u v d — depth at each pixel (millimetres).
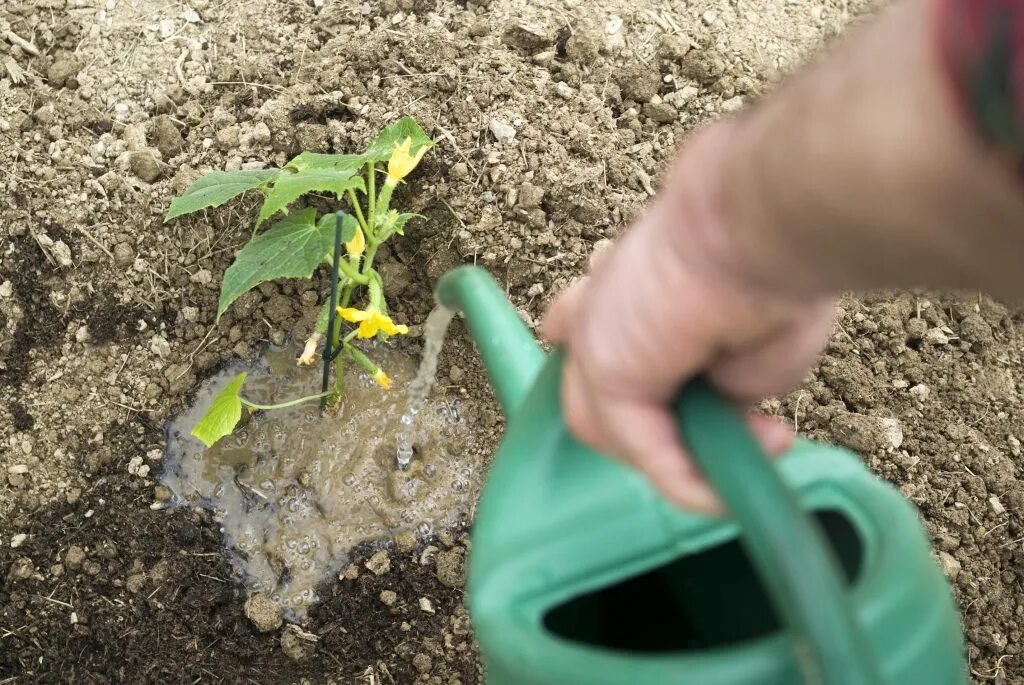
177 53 1459
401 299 1432
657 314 666
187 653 1355
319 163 1344
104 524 1383
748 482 643
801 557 612
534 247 1403
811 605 600
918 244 512
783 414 1377
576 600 900
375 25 1472
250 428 1412
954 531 1349
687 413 703
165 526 1386
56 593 1365
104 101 1443
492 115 1421
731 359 728
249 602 1360
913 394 1381
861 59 517
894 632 715
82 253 1412
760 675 681
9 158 1426
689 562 919
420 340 1428
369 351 1431
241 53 1461
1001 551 1347
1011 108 417
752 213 580
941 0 469
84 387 1407
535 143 1414
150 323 1418
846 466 830
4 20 1464
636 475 861
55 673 1352
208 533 1389
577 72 1457
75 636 1357
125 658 1353
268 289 1425
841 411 1373
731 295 641
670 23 1486
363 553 1384
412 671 1354
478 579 859
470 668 1354
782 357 734
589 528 855
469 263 1400
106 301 1415
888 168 480
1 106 1438
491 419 1404
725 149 609
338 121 1436
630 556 853
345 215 1328
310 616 1368
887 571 738
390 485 1398
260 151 1429
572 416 807
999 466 1364
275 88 1445
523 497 869
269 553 1384
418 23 1467
